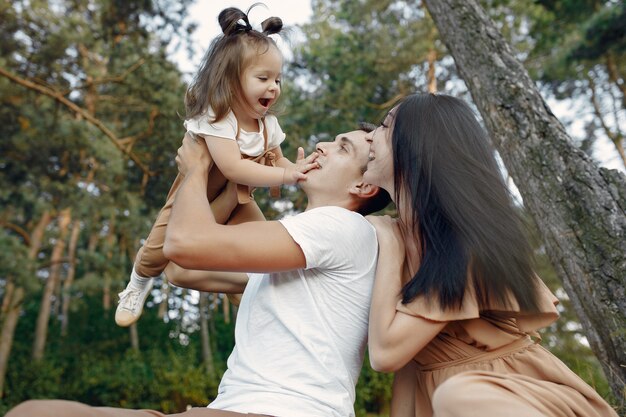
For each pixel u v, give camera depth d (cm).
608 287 262
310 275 183
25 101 1282
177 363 1806
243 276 239
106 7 1296
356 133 214
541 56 1406
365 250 186
